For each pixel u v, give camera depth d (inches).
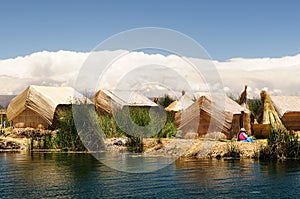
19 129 1013.2
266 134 946.1
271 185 493.4
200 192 460.1
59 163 669.3
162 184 498.9
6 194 451.5
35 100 1071.0
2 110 1282.0
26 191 463.8
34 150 881.5
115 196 443.8
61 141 885.8
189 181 516.4
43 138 919.7
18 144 910.4
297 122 1037.8
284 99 1068.5
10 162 683.4
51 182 510.6
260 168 614.5
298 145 737.6
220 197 441.1
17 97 1098.1
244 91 1045.2
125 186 487.8
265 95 1005.8
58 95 1109.1
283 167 623.2
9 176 549.6
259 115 1018.1
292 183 502.6
